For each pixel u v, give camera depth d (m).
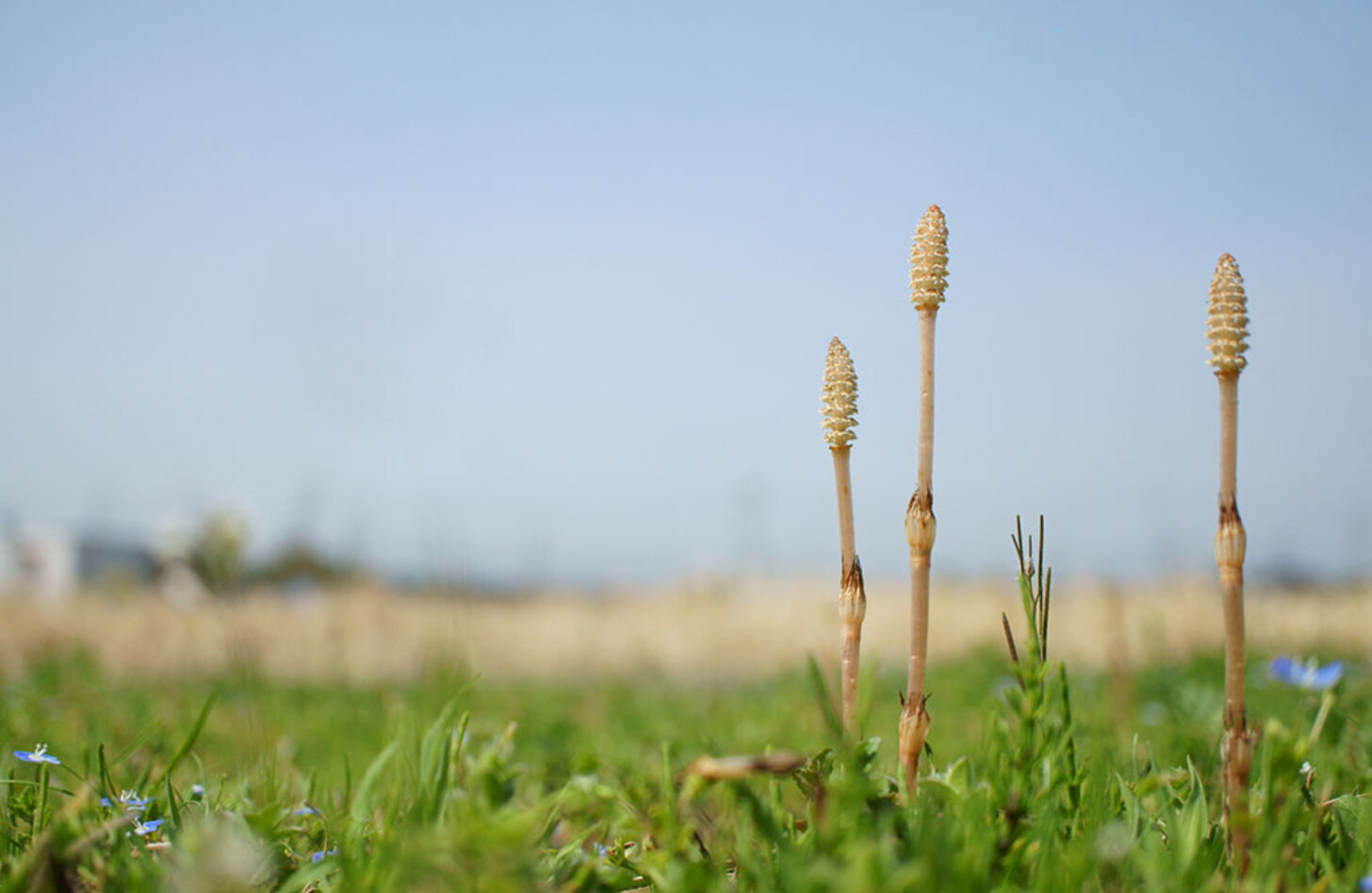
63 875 0.36
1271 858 0.35
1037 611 0.40
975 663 1.84
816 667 0.42
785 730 0.88
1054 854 0.35
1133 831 0.38
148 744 0.75
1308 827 0.40
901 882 0.30
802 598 3.10
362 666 2.28
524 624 2.86
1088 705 0.78
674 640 2.81
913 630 0.38
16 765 0.57
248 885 0.36
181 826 0.41
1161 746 0.64
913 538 0.38
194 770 0.63
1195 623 1.90
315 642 2.35
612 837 0.44
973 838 0.35
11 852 0.41
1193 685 1.06
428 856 0.33
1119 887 0.36
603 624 2.96
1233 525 0.36
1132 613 1.91
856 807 0.35
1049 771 0.40
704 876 0.34
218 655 2.20
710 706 1.39
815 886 0.31
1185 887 0.34
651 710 1.36
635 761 0.61
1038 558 0.40
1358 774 0.46
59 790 0.45
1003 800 0.38
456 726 0.45
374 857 0.38
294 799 0.54
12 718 0.84
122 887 0.36
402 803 0.47
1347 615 1.93
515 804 0.41
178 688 1.74
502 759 0.45
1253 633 1.87
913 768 0.38
